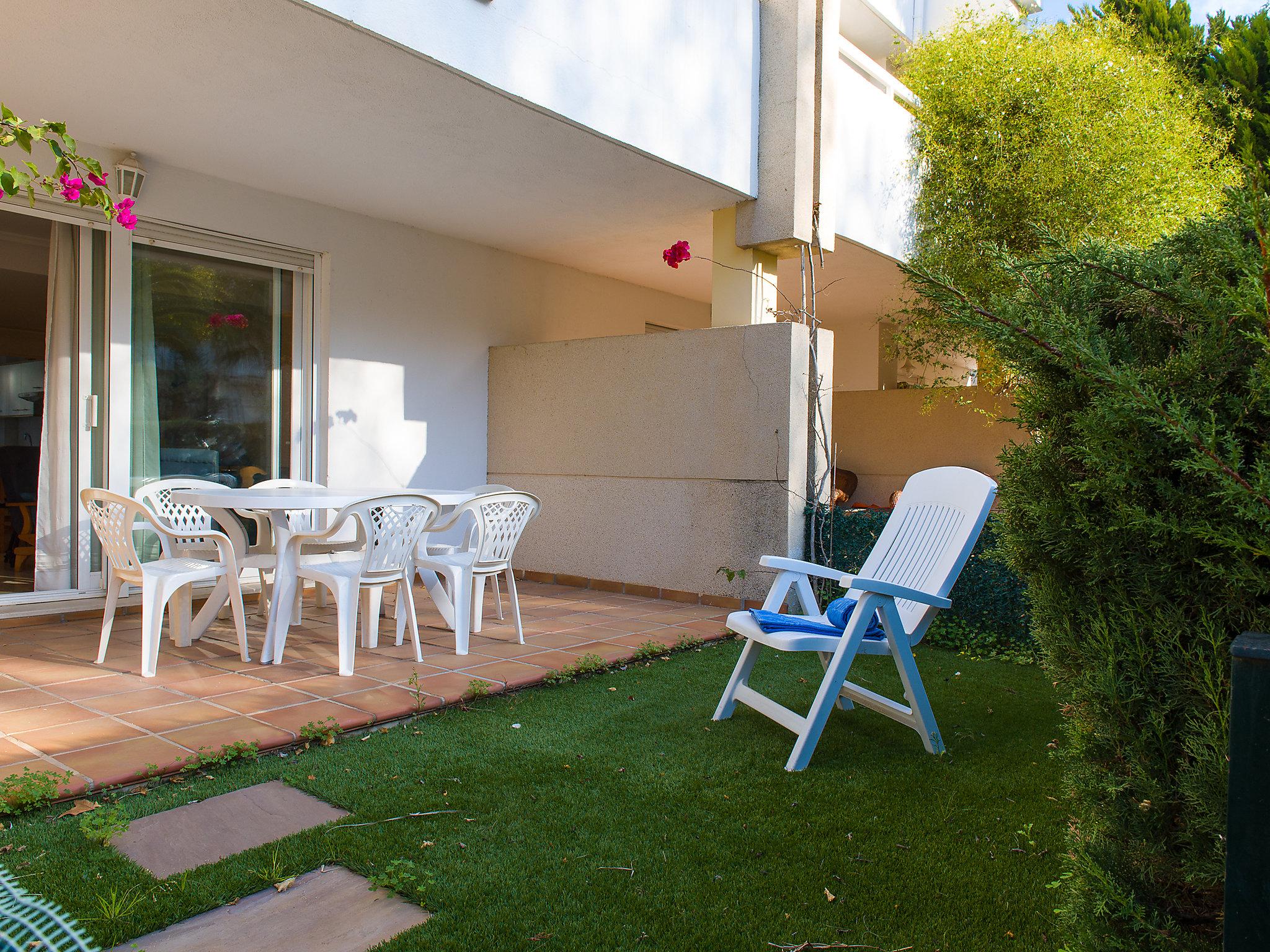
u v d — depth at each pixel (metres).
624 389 6.70
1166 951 1.40
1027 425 1.72
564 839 2.40
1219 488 1.34
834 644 3.15
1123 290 1.56
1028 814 2.62
